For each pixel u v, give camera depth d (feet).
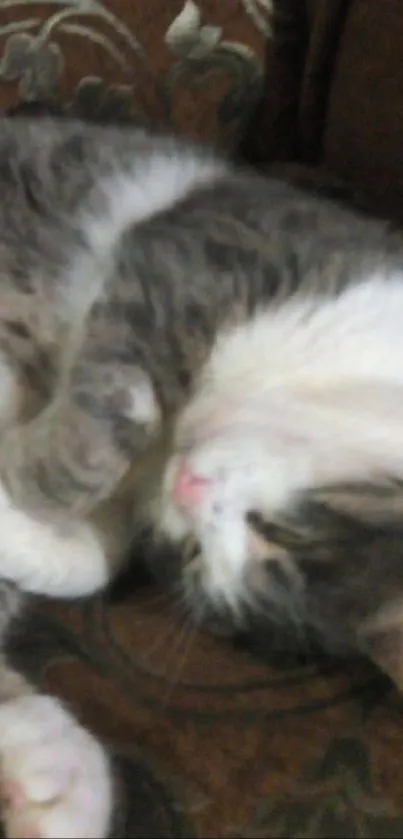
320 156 2.19
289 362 1.74
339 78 2.06
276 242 1.78
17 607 1.68
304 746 1.51
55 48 2.03
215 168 1.98
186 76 2.09
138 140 1.99
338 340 1.74
